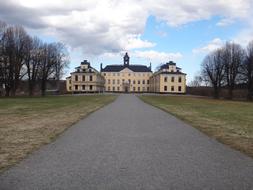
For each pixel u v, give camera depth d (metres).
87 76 124.56
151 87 146.38
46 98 61.50
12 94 71.44
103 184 6.36
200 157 8.92
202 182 6.52
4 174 7.05
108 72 151.38
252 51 78.62
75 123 17.39
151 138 12.30
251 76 76.75
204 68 89.25
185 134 13.47
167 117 21.31
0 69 67.69
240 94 84.56
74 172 7.24
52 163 8.10
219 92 87.75
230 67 81.62
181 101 52.50
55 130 14.45
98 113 24.44
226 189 6.09
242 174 7.15
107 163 8.12
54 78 82.06
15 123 17.22
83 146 10.52
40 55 77.75
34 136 12.64
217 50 85.81
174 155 9.17
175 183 6.43
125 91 149.62
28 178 6.75
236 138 12.44
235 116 22.86
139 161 8.37
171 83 124.81
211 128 15.58
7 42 68.88
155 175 7.00
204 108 32.88
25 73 75.00
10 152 9.47
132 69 151.88
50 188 6.11
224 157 8.95
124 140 11.77
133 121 18.61
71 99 56.06
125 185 6.29
